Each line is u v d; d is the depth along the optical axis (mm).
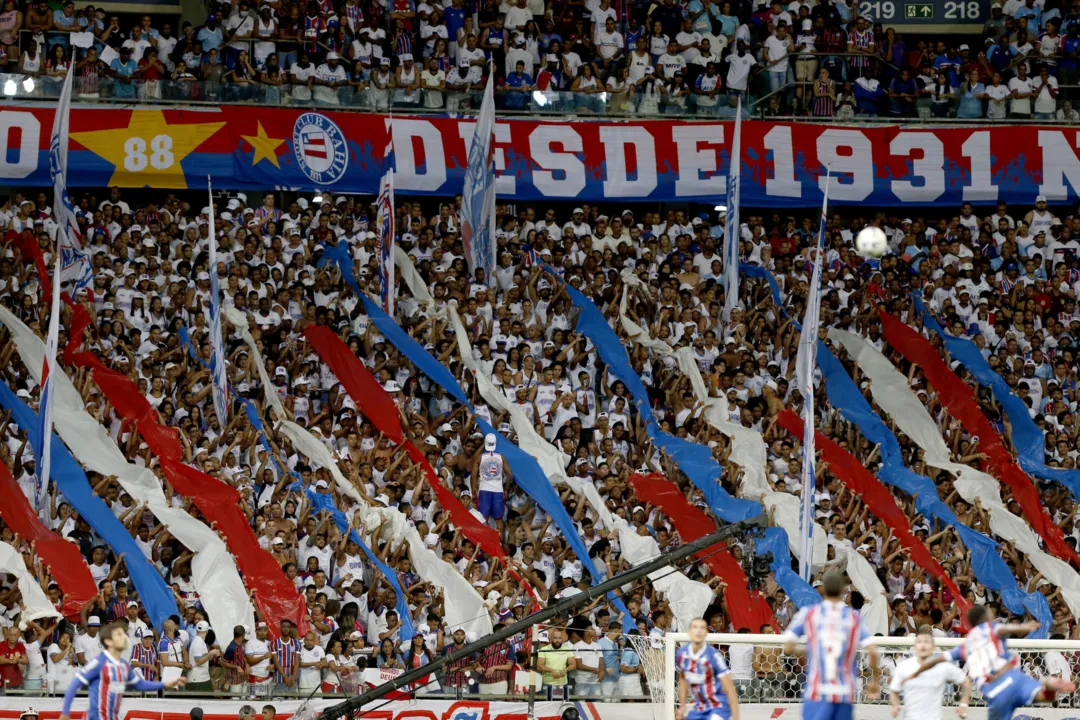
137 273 83375
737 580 71250
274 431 75875
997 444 83000
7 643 61250
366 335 82438
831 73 97688
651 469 78438
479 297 85312
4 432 72625
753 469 78500
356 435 76438
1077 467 83938
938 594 74188
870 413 83438
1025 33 102062
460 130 94250
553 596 70625
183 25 101312
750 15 102562
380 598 67750
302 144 91562
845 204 96500
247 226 88438
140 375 77812
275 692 63031
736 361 85375
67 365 76312
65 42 89750
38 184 88000
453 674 63281
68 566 65562
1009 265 94188
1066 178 97938
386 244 83188
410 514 72812
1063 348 90750
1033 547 78125
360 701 58875
